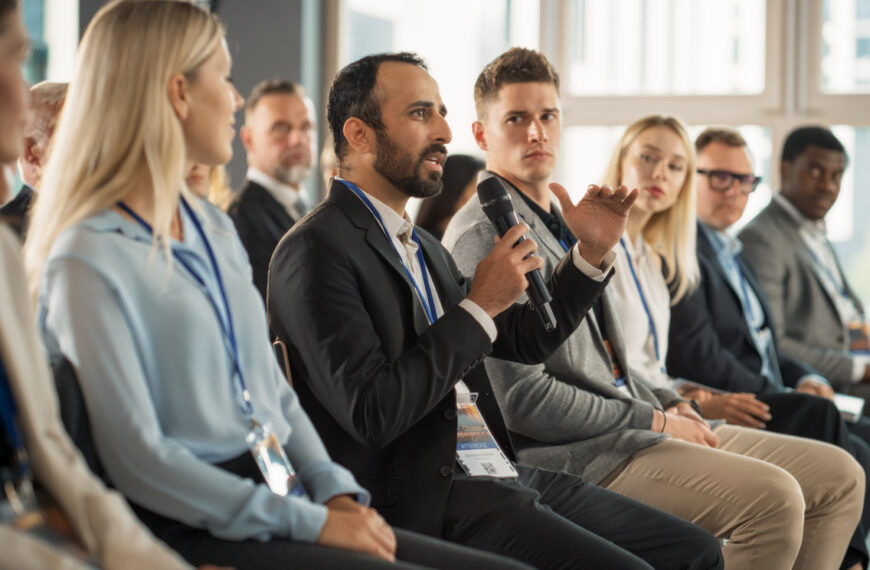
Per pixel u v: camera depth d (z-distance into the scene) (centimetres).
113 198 152
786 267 438
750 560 241
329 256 194
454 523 198
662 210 341
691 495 246
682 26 572
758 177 391
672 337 350
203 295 156
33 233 154
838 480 276
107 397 143
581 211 224
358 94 210
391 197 213
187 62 159
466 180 402
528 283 212
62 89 203
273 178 439
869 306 543
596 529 215
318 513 151
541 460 245
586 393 249
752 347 365
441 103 215
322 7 595
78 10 575
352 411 184
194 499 145
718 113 568
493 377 244
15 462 125
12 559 114
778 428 329
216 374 155
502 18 587
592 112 579
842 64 559
